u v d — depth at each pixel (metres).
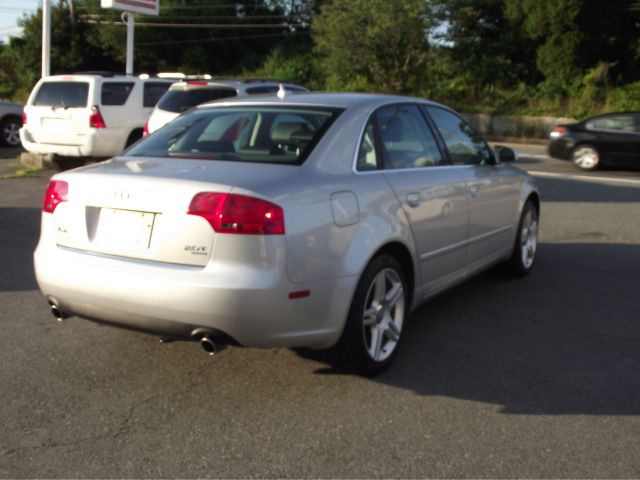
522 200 6.54
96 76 12.94
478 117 35.16
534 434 3.69
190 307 3.66
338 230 4.00
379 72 39.41
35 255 4.28
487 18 41.56
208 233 3.68
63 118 12.88
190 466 3.33
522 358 4.78
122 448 3.49
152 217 3.83
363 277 4.18
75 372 4.39
